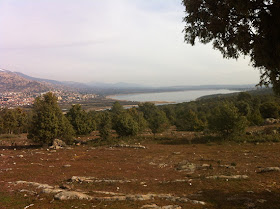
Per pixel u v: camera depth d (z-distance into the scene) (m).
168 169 17.45
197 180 13.05
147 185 12.58
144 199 9.43
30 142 39.38
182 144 33.81
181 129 59.75
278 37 7.44
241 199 9.13
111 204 8.72
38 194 10.45
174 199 9.46
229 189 10.86
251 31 8.16
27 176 15.10
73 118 47.16
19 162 21.20
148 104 115.44
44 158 23.72
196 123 51.16
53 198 9.72
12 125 57.53
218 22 8.20
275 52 7.52
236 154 22.84
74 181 13.62
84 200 9.38
